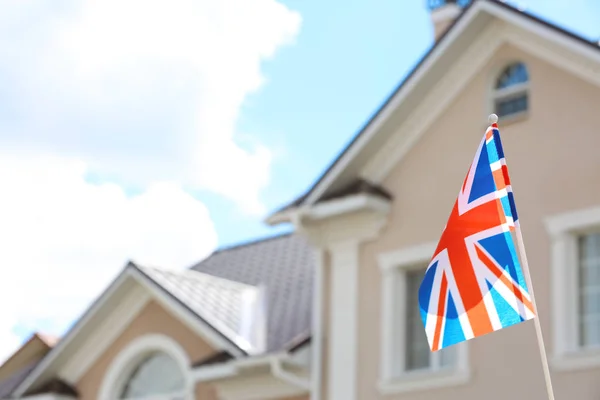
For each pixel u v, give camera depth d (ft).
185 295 70.95
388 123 63.72
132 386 73.31
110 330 74.38
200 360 69.21
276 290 75.20
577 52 58.23
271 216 66.80
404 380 60.59
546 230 58.39
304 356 64.90
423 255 62.13
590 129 58.54
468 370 58.65
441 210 62.23
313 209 65.16
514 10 60.29
